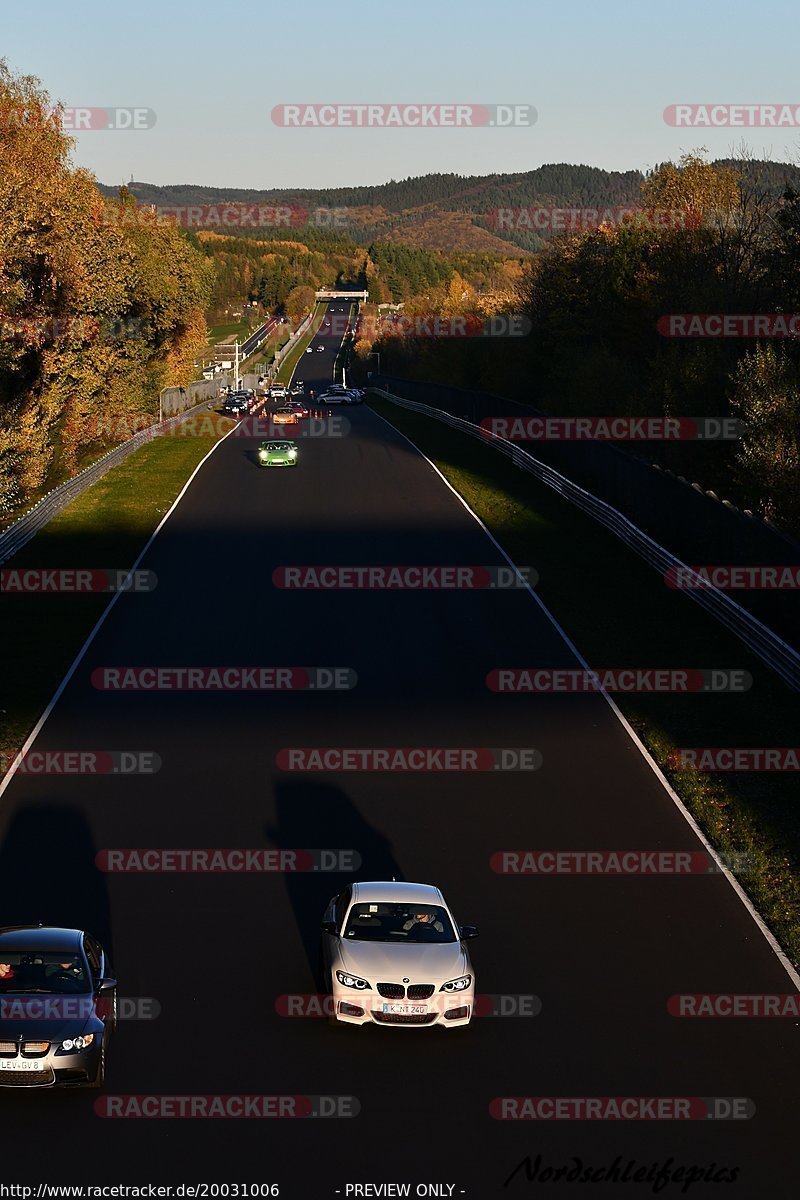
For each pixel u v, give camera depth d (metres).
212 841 66.62
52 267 171.12
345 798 73.06
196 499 176.00
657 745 82.50
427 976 47.16
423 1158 39.91
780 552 106.19
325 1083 44.09
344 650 104.38
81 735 82.88
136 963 53.00
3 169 159.75
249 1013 48.94
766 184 197.12
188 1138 40.59
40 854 64.50
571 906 59.81
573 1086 44.47
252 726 85.31
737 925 58.12
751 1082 45.09
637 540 139.25
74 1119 41.53
